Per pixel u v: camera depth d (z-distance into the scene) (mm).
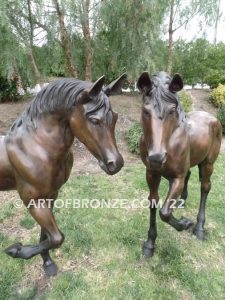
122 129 6062
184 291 2357
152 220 2596
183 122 2174
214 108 8281
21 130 1862
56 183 1924
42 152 1810
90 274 2494
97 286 2377
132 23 5059
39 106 1795
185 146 2156
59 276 2459
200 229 2951
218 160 5125
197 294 2330
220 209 3475
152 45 5355
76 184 4043
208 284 2416
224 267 2602
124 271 2529
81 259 2664
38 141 1812
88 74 5609
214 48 9625
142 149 2262
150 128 1867
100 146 1602
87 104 1585
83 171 4551
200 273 2520
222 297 2318
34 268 2543
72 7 4590
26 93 7445
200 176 2900
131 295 2301
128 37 5207
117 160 1601
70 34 5246
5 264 2574
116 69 6098
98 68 6188
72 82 1701
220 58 9609
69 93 1673
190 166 2590
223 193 3881
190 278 2455
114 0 4773
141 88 1925
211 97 8609
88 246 2801
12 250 1903
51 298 2266
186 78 9438
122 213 3361
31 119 1832
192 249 2789
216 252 2777
